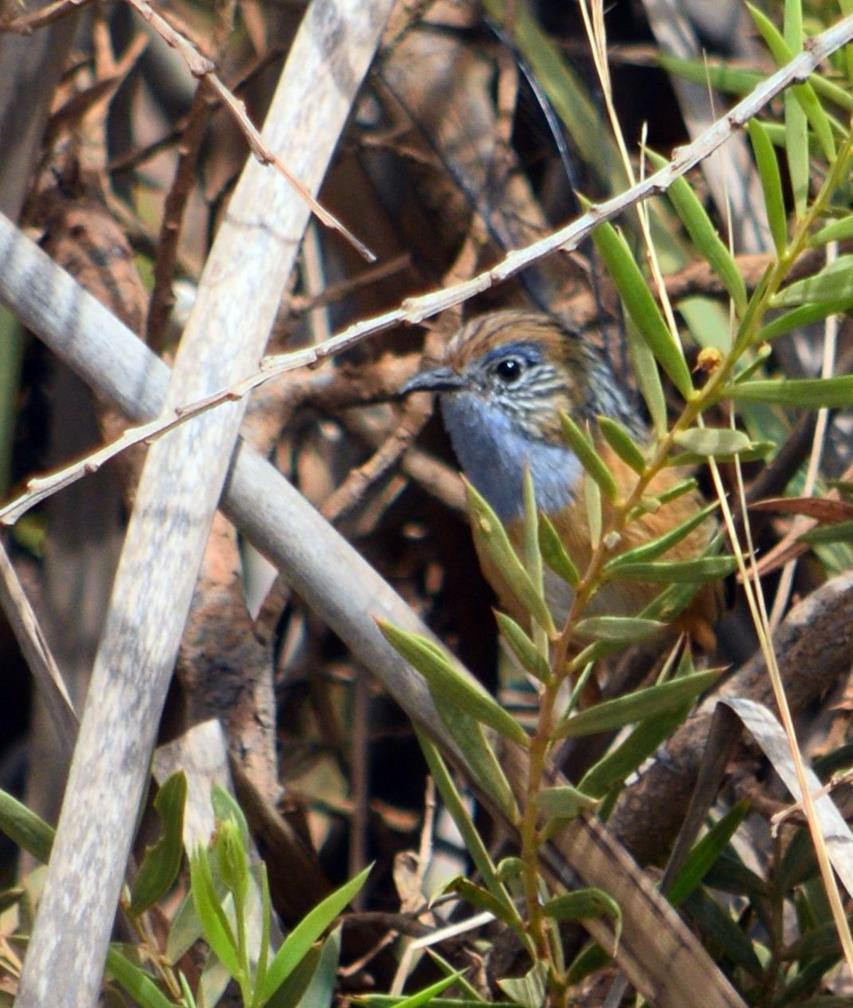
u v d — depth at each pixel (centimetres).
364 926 762
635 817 604
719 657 939
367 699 900
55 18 624
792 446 728
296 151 561
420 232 1019
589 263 939
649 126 973
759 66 897
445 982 476
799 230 396
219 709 713
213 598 729
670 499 410
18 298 528
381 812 977
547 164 972
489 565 777
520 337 874
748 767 601
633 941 497
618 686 784
